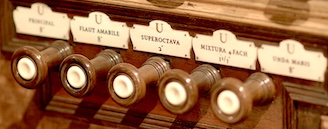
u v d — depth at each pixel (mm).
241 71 461
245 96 413
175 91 438
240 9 444
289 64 439
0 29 556
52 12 528
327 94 430
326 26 418
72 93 477
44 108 559
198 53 472
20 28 549
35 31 543
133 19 490
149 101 503
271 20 434
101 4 499
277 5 430
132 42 498
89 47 521
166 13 473
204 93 469
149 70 469
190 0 461
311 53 429
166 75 440
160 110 501
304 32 426
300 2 423
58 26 530
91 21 511
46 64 489
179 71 438
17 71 494
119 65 454
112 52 506
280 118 455
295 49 433
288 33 432
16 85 569
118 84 455
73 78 475
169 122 499
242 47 453
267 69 448
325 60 425
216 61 468
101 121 531
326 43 422
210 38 464
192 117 489
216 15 453
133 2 484
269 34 439
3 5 550
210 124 483
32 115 570
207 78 463
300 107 445
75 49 528
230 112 421
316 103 433
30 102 567
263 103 453
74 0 510
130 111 515
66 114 550
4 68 568
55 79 546
